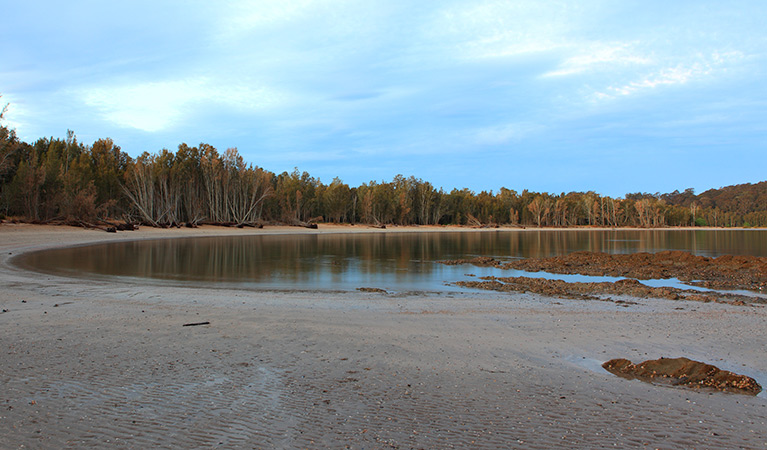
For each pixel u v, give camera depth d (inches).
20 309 422.3
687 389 237.8
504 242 2236.7
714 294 642.2
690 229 6117.1
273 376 245.3
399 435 176.6
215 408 199.6
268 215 3570.4
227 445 165.2
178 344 307.0
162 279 745.0
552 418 196.7
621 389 236.2
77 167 2657.5
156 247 1520.7
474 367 270.2
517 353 304.2
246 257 1218.0
